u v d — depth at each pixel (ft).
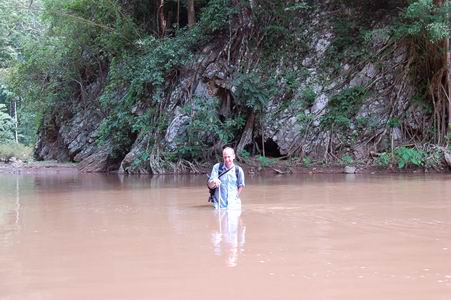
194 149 51.01
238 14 56.75
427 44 46.96
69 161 77.20
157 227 15.46
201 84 55.21
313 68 54.08
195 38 57.21
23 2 101.50
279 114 51.83
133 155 52.80
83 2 71.10
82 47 76.64
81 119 77.61
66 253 11.71
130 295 8.30
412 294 8.13
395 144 47.03
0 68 96.73
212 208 20.43
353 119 49.44
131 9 67.46
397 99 48.57
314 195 24.95
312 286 8.65
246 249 11.82
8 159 82.89
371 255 11.04
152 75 55.31
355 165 45.75
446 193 24.98
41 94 84.02
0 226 16.12
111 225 15.99
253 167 47.62
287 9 54.65
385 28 50.44
